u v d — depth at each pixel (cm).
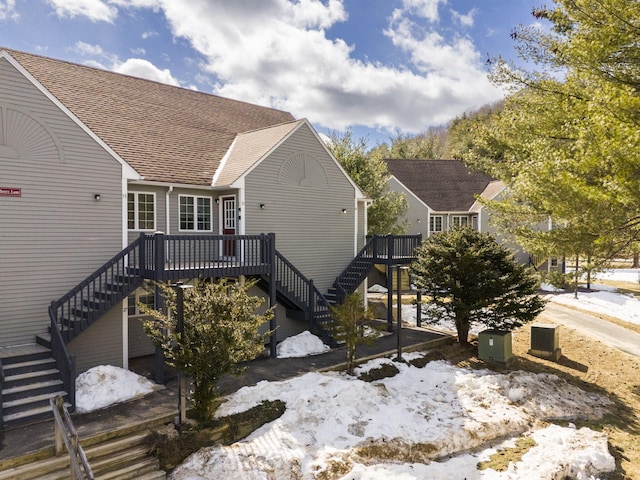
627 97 838
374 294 2517
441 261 1416
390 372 1158
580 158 920
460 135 5594
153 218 1275
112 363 1098
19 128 959
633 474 761
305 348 1324
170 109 1633
